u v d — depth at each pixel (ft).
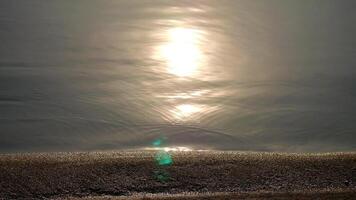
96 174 77.46
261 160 83.61
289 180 77.56
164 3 167.63
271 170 80.18
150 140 98.32
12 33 144.97
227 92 119.24
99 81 122.21
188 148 95.14
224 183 76.33
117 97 114.52
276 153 89.61
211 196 70.69
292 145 98.68
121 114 107.65
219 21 156.56
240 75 127.44
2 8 157.99
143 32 149.69
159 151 90.48
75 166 79.56
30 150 93.35
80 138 98.48
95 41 143.54
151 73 126.93
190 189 74.74
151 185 75.41
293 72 129.70
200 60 134.10
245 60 134.92
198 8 164.35
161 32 150.00
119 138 98.89
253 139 100.32
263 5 165.48
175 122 105.09
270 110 111.14
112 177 76.89
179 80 123.75
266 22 156.04
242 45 142.92
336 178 78.48
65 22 153.17
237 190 74.64
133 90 118.21
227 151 92.58
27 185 74.23
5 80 119.34
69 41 142.61
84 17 156.97
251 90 120.16
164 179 76.84
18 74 122.83
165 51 138.92
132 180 76.38
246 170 79.87
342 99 117.39
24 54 133.90
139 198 70.13
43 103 111.04
